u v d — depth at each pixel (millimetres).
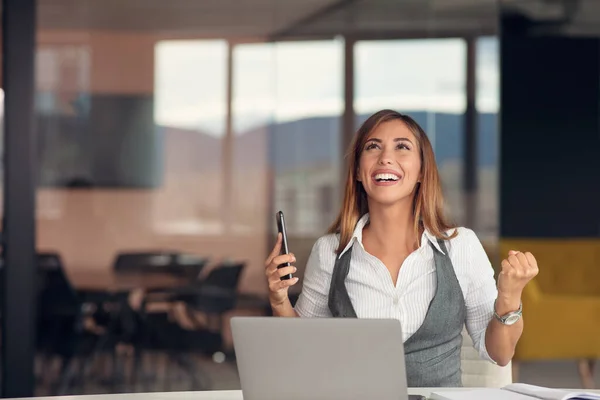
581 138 8438
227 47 5312
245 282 5320
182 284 5246
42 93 5074
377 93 5484
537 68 8422
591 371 5914
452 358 2449
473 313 2514
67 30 5109
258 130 5348
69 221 5117
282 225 2395
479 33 5547
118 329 5176
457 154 5566
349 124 5445
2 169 4984
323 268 2596
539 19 6656
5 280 4969
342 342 1744
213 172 5293
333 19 5426
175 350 5230
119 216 5180
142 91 5207
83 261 5145
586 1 6684
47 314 5102
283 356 1786
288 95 5383
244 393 1842
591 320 5582
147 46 5215
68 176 5109
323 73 5406
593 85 8422
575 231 8453
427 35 5516
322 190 5398
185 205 5262
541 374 6488
